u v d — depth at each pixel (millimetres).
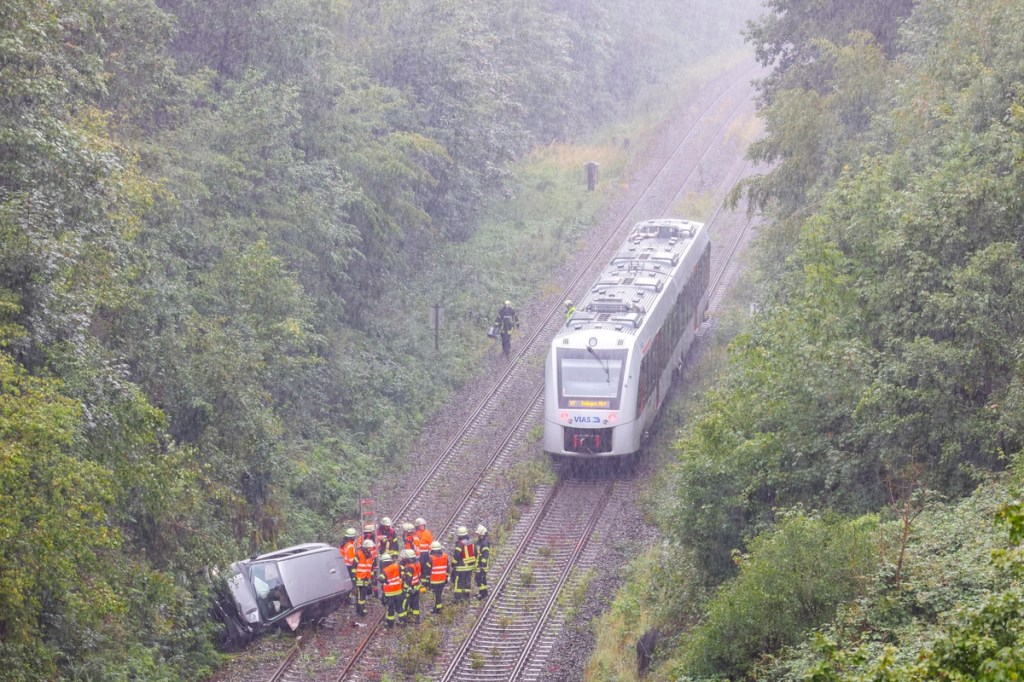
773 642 27750
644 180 94500
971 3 46062
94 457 30469
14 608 25391
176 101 50125
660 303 55500
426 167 75000
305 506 48031
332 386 55594
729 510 36156
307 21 60094
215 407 41125
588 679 35969
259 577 39281
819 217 41812
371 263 65188
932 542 27203
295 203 55281
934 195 34500
